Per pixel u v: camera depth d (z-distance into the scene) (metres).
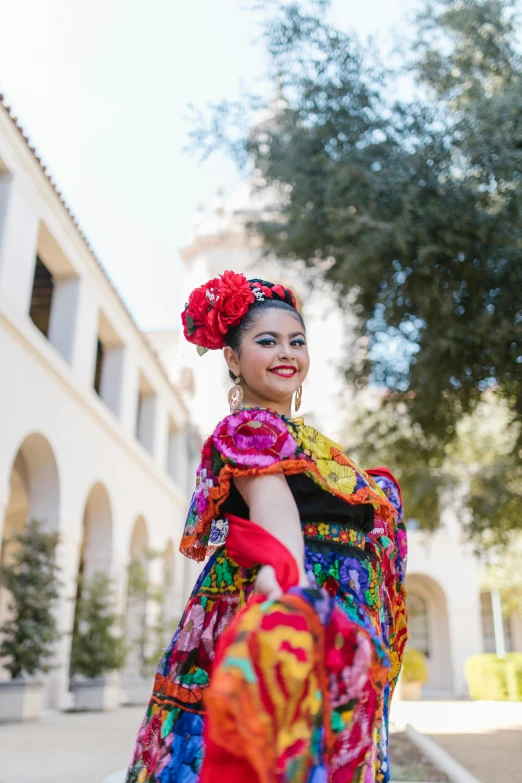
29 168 10.49
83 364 12.77
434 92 6.52
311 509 1.32
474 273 6.25
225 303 1.57
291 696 0.90
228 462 1.29
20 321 10.08
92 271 13.21
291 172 6.82
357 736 1.00
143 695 14.08
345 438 12.52
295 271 8.28
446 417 7.70
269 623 0.94
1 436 9.53
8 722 9.25
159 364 17.34
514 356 6.42
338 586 1.27
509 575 17.50
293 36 6.54
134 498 15.66
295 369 1.55
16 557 10.22
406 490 10.16
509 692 15.40
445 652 21.64
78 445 12.39
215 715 0.86
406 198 5.84
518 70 5.98
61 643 11.69
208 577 1.42
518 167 5.40
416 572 21.11
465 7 6.14
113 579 13.05
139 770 1.36
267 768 0.85
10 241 9.91
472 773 4.66
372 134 6.52
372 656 1.05
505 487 9.47
